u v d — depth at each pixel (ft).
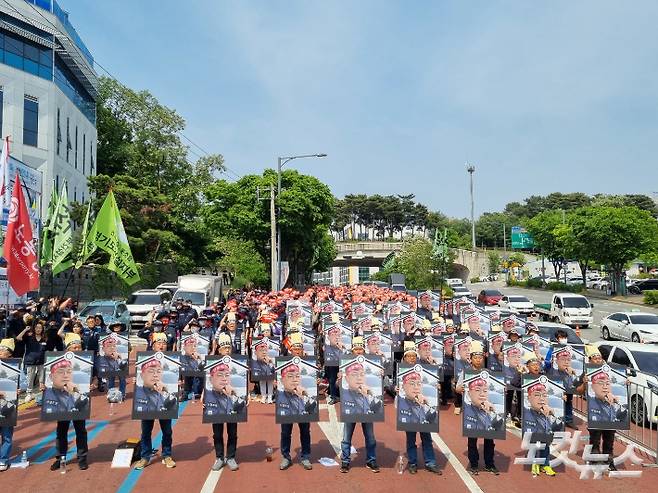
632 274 276.82
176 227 147.95
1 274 53.31
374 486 26.58
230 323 45.42
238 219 146.61
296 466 29.17
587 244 177.37
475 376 28.09
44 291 97.09
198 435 34.96
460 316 64.34
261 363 42.86
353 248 271.49
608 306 152.56
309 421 28.48
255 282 180.24
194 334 43.91
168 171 170.91
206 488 26.05
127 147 175.01
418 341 42.14
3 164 51.90
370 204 422.82
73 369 28.14
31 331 42.42
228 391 28.40
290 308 63.10
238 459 30.19
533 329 51.16
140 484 26.48
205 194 158.71
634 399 36.78
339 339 43.70
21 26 122.62
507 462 30.48
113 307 74.49
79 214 120.26
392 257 211.00
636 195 396.98
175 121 173.99
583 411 41.24
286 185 154.20
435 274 164.35
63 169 135.64
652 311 139.03
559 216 223.92
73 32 149.48
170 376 28.81
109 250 53.88
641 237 169.17
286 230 149.89
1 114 116.67
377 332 44.19
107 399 44.34
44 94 125.70
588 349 36.47
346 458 28.40
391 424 38.70
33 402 41.73
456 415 40.78
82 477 27.35
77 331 44.29
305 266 190.60
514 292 212.84
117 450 29.30
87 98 162.71
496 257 307.78
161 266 143.23
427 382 28.19
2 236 53.78
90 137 161.58
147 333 50.85
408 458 28.48
